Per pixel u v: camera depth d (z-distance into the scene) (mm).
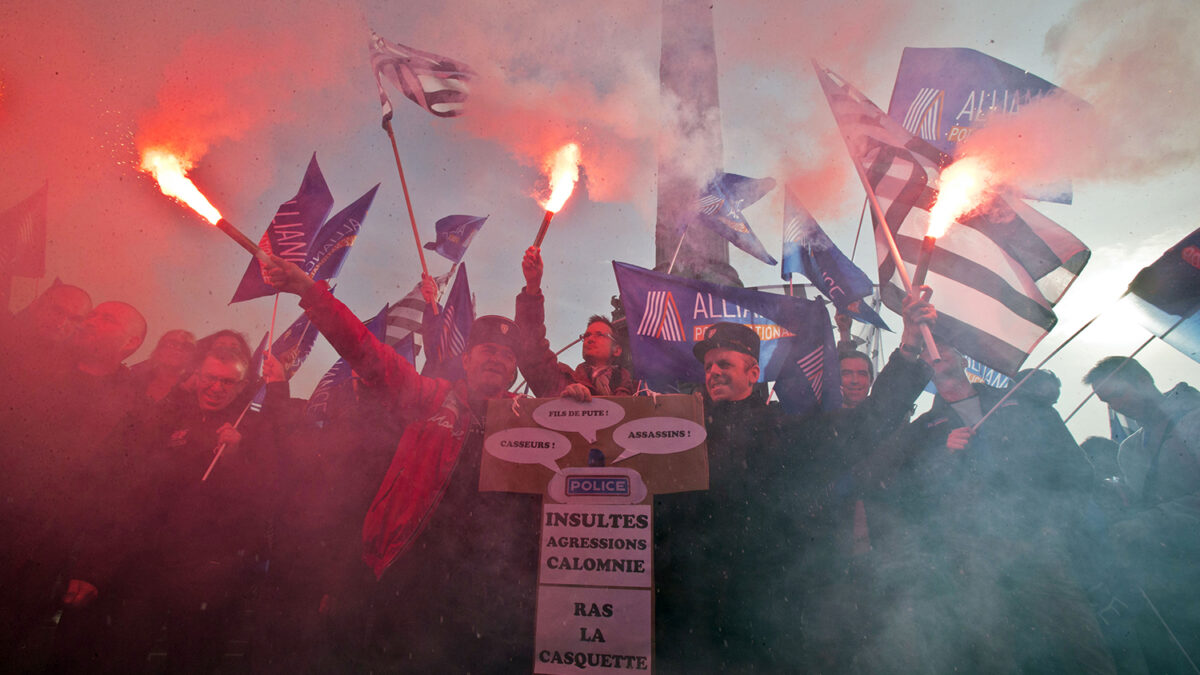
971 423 3359
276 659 3086
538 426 2924
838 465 3000
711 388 3117
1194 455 3543
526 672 2637
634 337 3982
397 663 2633
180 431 3330
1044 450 3316
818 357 3930
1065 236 3861
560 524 2777
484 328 3219
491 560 2768
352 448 3041
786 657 2715
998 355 3750
